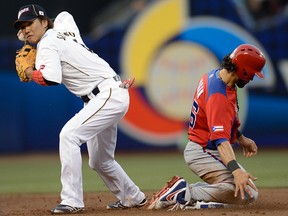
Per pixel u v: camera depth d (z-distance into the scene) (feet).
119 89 80.28
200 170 78.95
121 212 79.46
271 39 179.83
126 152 181.16
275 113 180.24
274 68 179.73
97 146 82.17
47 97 182.39
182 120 179.01
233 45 179.52
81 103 181.06
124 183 83.82
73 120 79.00
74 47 79.56
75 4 185.37
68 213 77.61
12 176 142.31
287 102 179.93
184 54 179.01
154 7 179.42
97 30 183.01
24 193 112.37
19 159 177.99
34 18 79.61
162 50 179.11
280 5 180.04
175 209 77.41
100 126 79.56
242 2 179.22
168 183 78.69
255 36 179.73
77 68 79.51
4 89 183.11
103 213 78.43
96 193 106.52
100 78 80.23
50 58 77.36
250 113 180.04
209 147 78.54
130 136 180.86
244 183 71.26
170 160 162.61
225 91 75.20
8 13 185.78
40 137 183.73
